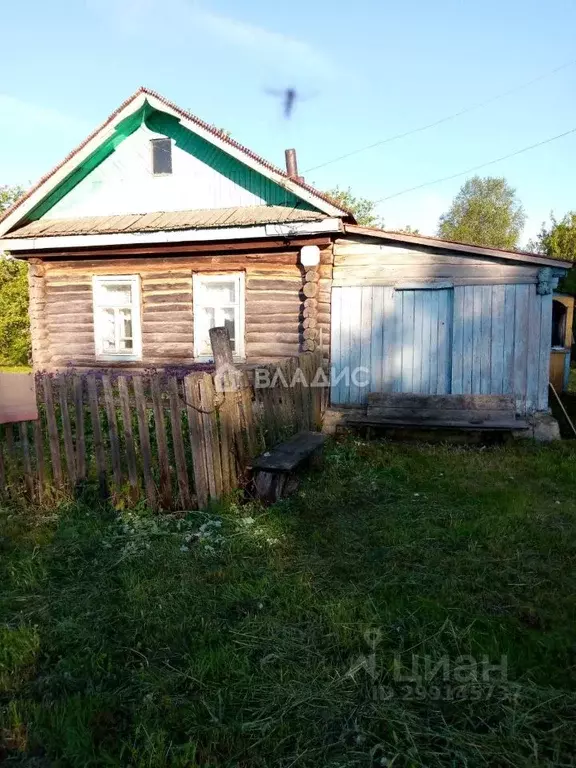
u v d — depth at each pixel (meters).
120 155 9.65
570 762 2.00
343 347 8.47
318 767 1.97
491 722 2.19
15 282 21.14
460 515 4.41
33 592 3.22
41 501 4.58
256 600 3.05
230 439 4.57
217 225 8.20
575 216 26.73
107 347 9.71
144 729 2.11
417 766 1.96
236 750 2.06
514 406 7.63
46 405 4.59
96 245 8.78
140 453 4.48
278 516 4.21
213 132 8.62
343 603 2.98
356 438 7.68
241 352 9.03
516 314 7.78
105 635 2.76
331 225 7.84
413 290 8.22
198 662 2.52
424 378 8.24
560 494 5.11
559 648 2.64
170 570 3.40
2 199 23.70
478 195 46.06
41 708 2.24
